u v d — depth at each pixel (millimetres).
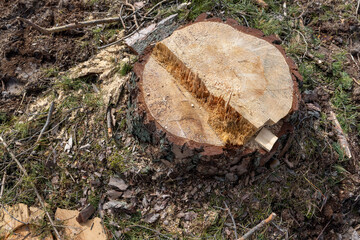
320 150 1125
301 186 1084
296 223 1068
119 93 1180
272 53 1030
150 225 1056
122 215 1072
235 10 1349
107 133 1138
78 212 1086
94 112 1179
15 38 1354
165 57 1044
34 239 1061
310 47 1317
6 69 1300
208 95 976
